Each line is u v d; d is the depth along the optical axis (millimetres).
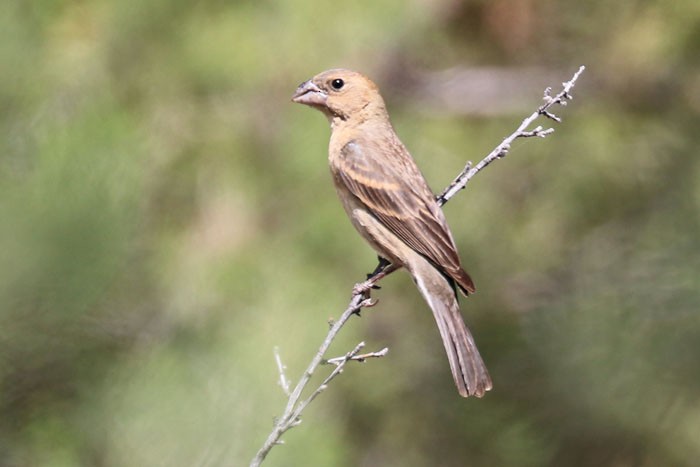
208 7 12898
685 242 12289
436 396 13008
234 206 12719
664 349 11711
